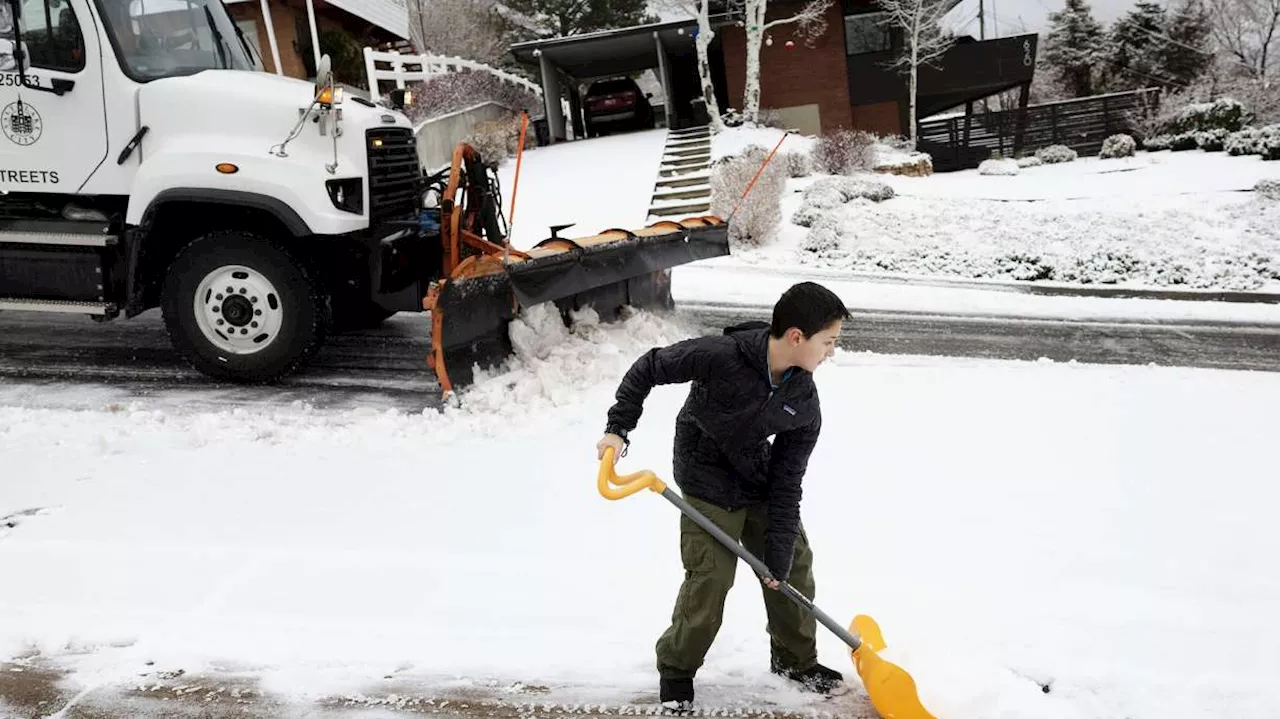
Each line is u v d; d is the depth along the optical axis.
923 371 7.23
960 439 5.70
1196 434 5.80
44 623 3.60
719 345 2.74
